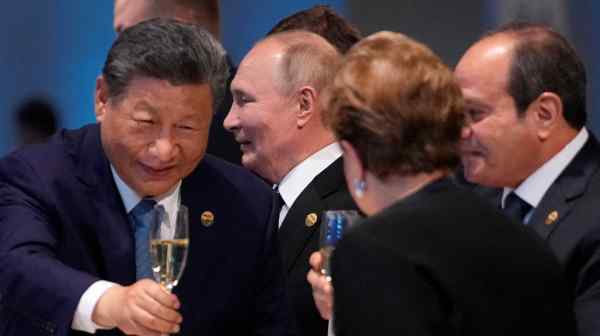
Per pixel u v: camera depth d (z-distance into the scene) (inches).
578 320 154.3
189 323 151.6
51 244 145.1
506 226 121.6
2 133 320.2
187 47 142.6
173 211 153.6
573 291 160.6
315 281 148.2
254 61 191.5
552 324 119.5
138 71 142.0
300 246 182.7
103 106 149.0
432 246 114.7
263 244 158.2
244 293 155.8
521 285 117.7
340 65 124.3
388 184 122.5
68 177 149.7
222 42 310.8
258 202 159.8
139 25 144.9
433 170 121.3
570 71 165.5
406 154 119.7
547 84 163.9
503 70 164.2
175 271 142.7
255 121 190.1
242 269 155.5
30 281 139.3
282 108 189.0
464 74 166.9
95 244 148.9
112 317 135.4
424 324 110.3
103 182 150.2
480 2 289.7
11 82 321.1
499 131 165.2
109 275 148.3
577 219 161.9
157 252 142.0
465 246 116.0
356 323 111.7
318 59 189.3
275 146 189.8
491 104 164.9
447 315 113.0
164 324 133.8
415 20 297.6
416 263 113.0
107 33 323.3
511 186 171.9
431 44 296.4
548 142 166.4
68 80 323.0
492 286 115.6
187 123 144.3
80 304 137.3
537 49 164.4
